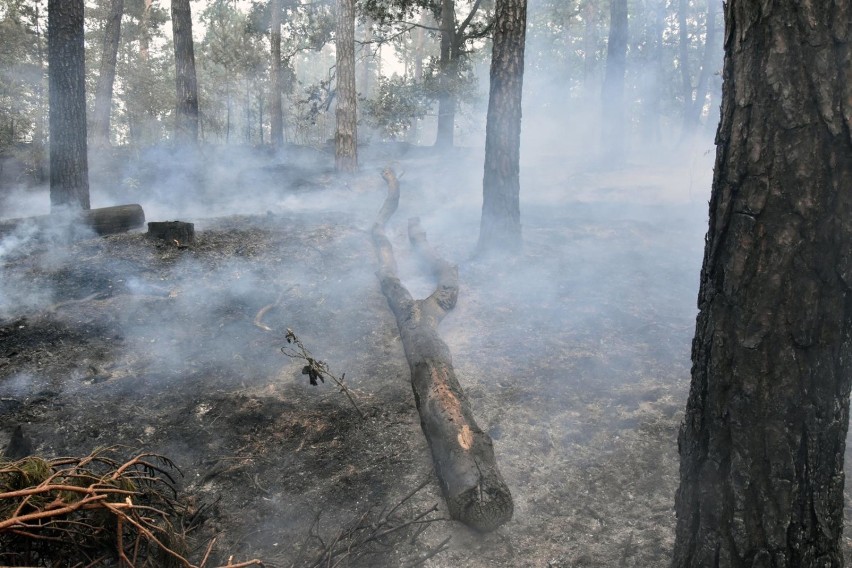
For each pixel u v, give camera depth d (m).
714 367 2.10
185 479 3.71
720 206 2.04
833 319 1.87
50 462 2.54
